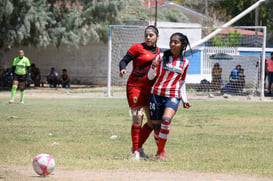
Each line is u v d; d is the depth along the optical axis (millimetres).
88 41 72375
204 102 48094
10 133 24703
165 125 17328
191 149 20344
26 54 79000
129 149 20203
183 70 17469
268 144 21844
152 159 17750
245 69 66500
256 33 81062
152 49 18000
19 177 13938
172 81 17375
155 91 17484
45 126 27703
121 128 27219
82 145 21094
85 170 15430
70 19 67812
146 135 18688
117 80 71438
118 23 70188
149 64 17859
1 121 29953
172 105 17391
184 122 30734
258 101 49844
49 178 13828
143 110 18766
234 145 21469
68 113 35375
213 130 26828
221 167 16156
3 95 56125
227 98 54531
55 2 69312
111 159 17781
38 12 64312
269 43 94625
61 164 16438
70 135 24250
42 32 65062
